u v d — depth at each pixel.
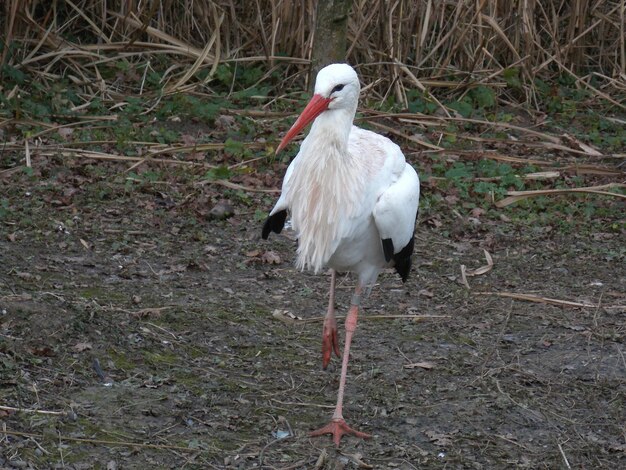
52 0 18.12
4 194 12.34
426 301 10.83
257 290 10.73
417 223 12.93
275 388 8.60
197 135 15.52
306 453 7.62
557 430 8.30
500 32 18.41
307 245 7.95
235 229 12.33
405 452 7.74
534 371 9.32
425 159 15.19
